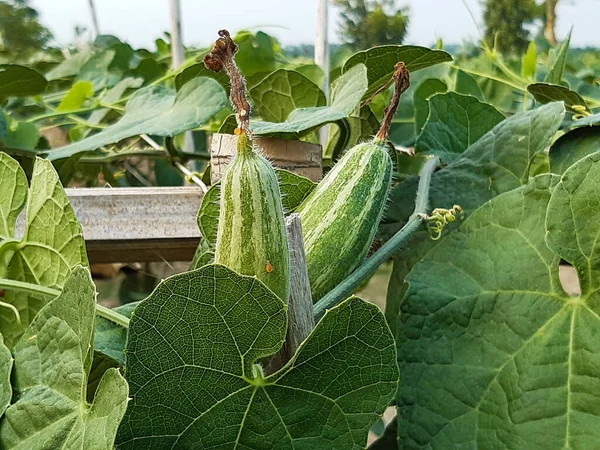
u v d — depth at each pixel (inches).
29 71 19.1
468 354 10.0
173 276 7.1
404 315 10.6
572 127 13.4
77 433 7.5
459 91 23.7
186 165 20.5
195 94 14.6
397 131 25.5
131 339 7.3
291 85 16.8
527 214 10.5
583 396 9.0
